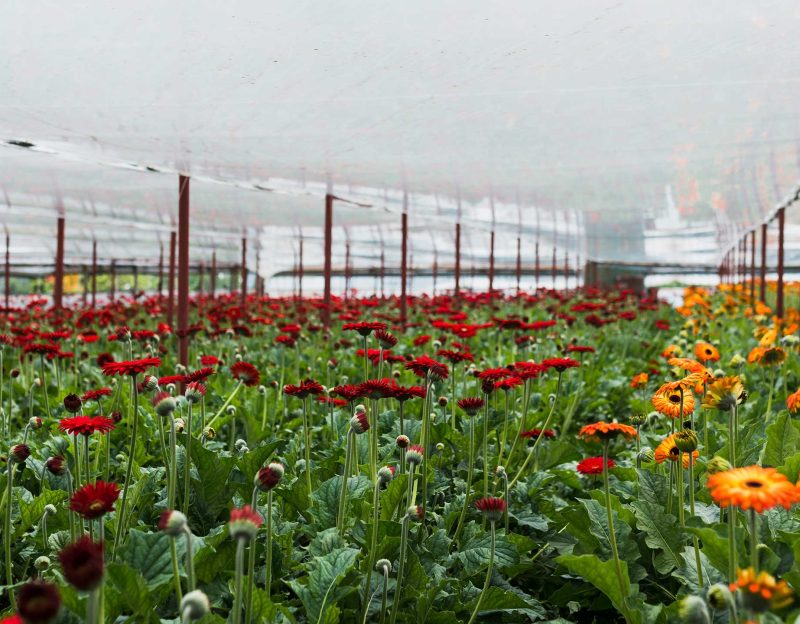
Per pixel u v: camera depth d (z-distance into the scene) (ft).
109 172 39.42
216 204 54.80
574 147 31.14
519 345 22.11
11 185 44.47
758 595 5.91
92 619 5.74
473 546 11.91
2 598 11.44
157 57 18.15
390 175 36.86
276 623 9.29
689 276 166.91
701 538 9.28
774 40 18.60
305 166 33.40
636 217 59.47
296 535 12.80
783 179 39.37
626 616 9.51
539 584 12.87
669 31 18.01
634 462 15.84
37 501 12.42
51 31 16.37
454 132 27.63
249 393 22.47
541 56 19.40
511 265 154.71
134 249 105.19
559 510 12.86
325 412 21.99
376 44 17.87
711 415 19.47
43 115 23.47
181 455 13.20
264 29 16.58
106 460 14.26
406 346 34.27
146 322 48.47
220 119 24.21
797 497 6.34
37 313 49.78
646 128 27.81
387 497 12.43
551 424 20.79
